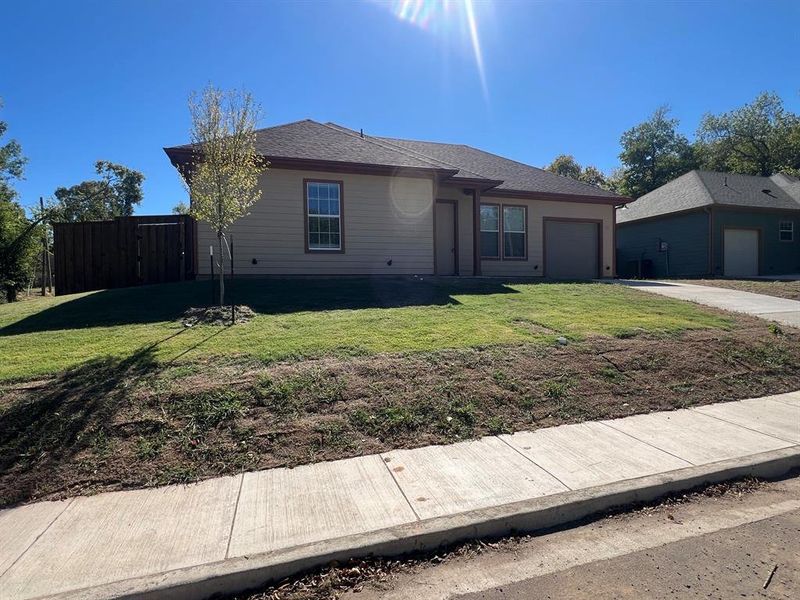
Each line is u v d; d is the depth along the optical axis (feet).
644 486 12.85
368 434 16.02
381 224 45.91
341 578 9.73
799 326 31.37
